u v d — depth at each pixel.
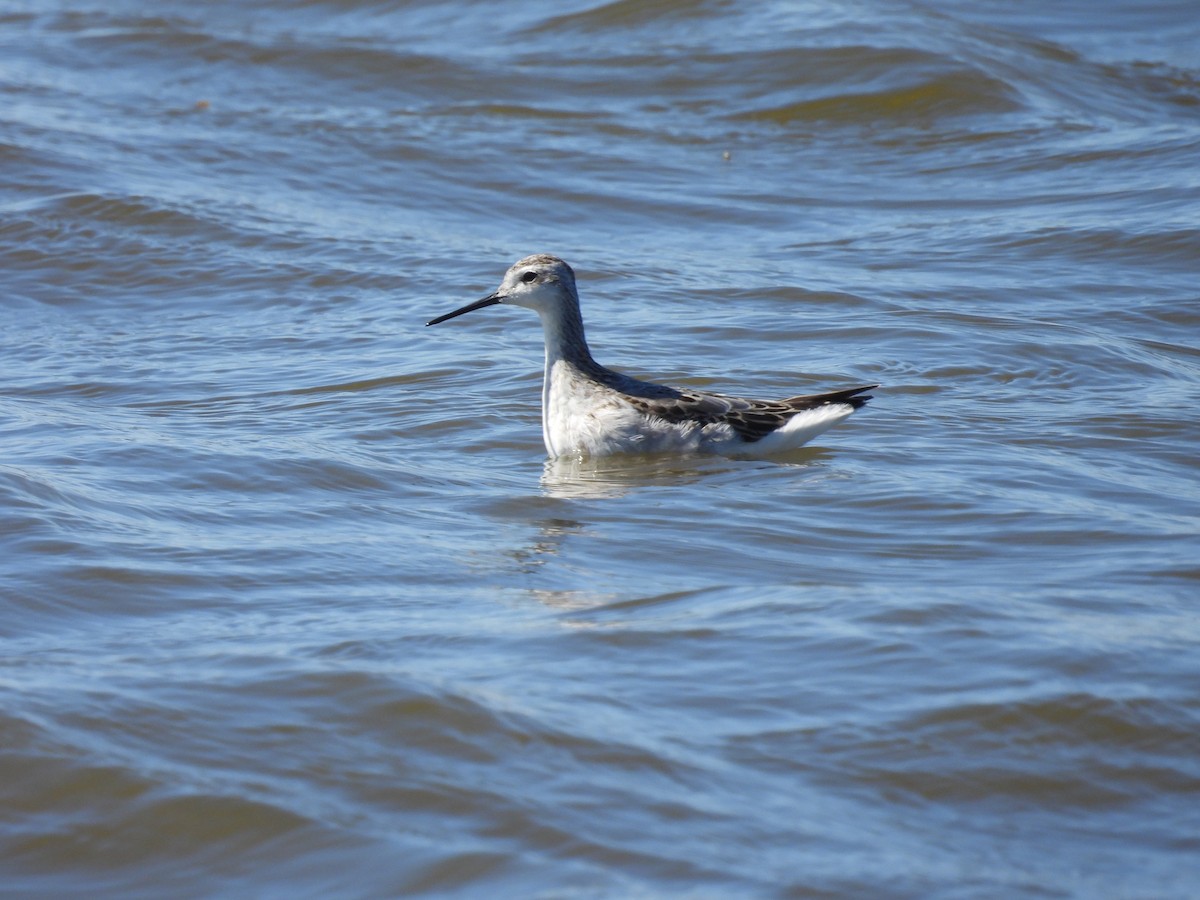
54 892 7.10
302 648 9.52
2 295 21.48
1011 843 7.47
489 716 8.45
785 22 34.41
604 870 7.06
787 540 12.30
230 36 34.50
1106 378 17.44
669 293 21.17
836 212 25.56
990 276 21.88
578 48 34.28
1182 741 8.44
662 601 10.64
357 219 24.83
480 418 16.30
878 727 8.48
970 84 30.80
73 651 9.51
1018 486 13.73
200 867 7.24
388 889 6.99
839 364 18.00
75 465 13.87
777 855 7.21
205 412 16.38
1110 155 27.62
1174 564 11.46
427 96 31.69
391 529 12.54
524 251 23.50
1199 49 36.34
